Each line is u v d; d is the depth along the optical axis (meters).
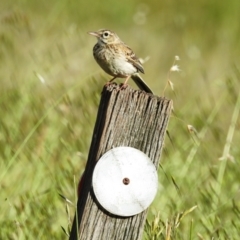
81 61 25.06
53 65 20.14
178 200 13.77
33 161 14.70
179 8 41.94
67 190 13.77
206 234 12.56
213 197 13.70
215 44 35.88
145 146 9.23
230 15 41.94
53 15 28.64
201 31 38.41
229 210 13.82
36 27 27.84
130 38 35.81
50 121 16.67
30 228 12.47
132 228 9.38
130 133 9.21
